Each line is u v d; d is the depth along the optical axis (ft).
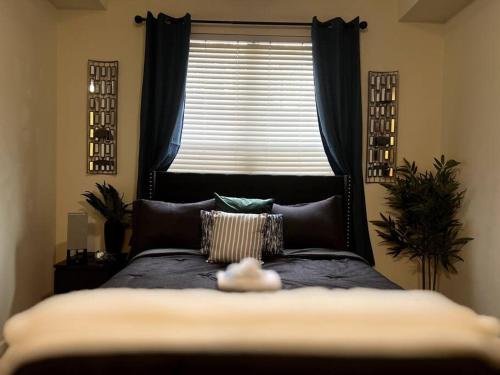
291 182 11.02
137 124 11.37
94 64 11.27
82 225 10.12
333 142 11.03
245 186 10.97
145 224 9.62
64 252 11.37
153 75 11.09
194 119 11.56
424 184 10.50
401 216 11.16
